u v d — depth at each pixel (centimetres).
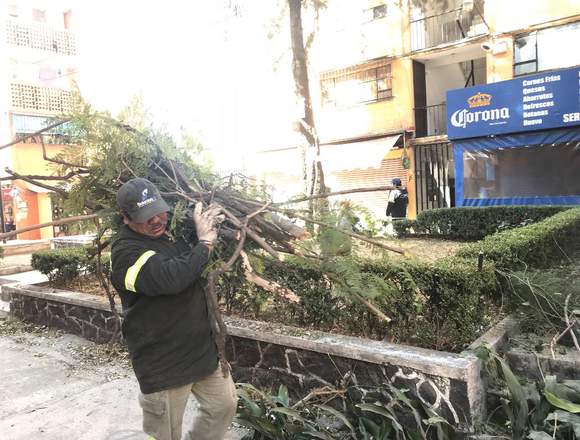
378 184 1756
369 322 376
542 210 1091
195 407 376
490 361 310
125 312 246
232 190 328
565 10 1364
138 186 237
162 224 244
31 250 1392
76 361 491
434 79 1783
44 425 360
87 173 339
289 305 416
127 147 309
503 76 1480
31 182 342
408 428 305
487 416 314
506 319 395
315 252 315
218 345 258
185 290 245
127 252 237
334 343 348
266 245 271
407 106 1680
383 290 333
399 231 1289
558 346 353
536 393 298
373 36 1716
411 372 311
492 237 508
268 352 384
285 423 308
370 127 1761
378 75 1733
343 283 315
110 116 320
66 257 638
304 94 1126
